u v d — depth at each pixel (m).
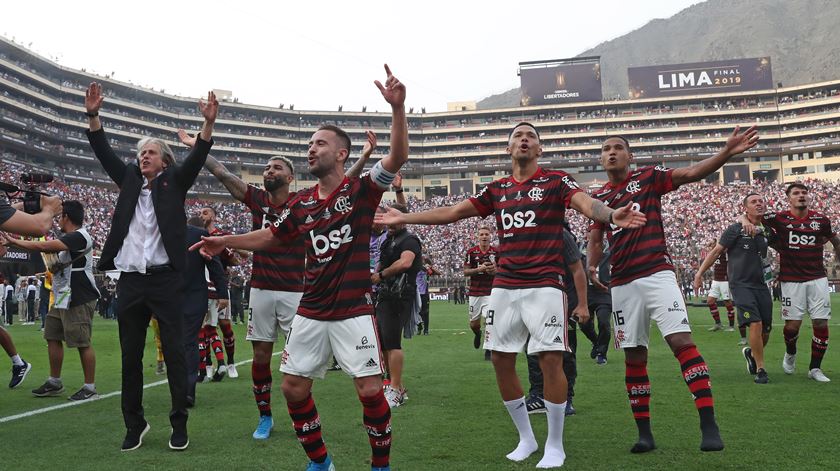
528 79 78.81
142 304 3.92
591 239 4.44
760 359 6.21
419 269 5.66
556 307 3.56
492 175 78.62
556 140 79.12
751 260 6.40
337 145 3.25
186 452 3.76
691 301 27.59
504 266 3.74
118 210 4.01
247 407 5.27
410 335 5.89
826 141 70.31
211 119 4.09
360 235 3.16
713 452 3.57
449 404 5.27
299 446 3.90
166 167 4.23
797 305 6.38
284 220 3.29
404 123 3.08
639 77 77.75
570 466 3.37
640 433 3.72
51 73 60.94
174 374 3.89
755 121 75.31
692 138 76.81
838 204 52.34
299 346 3.17
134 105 65.44
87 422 4.64
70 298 5.59
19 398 5.73
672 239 47.66
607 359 8.24
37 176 3.90
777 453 3.52
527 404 5.04
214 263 6.96
